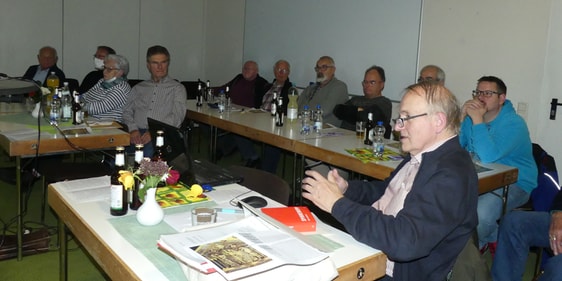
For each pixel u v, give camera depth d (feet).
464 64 13.94
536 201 9.43
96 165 10.59
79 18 21.16
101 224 5.05
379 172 8.55
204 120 13.89
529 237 7.71
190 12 24.16
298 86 19.39
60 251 6.89
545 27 12.21
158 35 23.40
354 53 16.99
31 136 8.95
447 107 5.06
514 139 9.14
